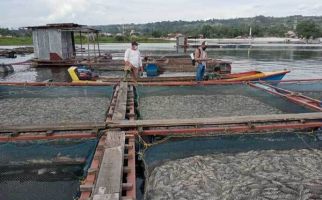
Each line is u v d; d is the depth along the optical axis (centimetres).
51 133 704
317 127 795
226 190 527
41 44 2906
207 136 751
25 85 1438
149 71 2056
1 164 679
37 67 2886
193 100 1266
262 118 793
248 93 1330
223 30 10688
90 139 707
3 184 607
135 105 1115
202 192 525
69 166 672
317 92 1473
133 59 1577
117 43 9581
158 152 713
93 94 1384
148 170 630
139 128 739
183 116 1020
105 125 733
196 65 1770
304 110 1012
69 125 735
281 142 763
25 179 627
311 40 9725
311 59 4034
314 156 680
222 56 4519
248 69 2958
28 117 1026
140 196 565
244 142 755
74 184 609
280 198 496
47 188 595
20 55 4725
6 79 2289
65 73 2572
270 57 4350
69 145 709
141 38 11331
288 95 1171
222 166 629
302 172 595
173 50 5312
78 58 3072
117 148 593
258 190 521
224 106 1158
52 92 1377
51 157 699
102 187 448
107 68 2620
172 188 543
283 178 567
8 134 714
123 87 1318
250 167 621
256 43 8356
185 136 750
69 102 1252
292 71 2770
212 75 1784
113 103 1005
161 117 1011
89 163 647
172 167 631
